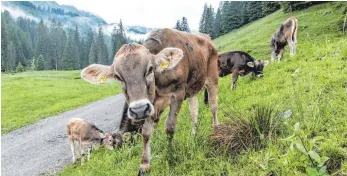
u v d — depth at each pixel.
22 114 27.05
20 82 49.91
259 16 79.94
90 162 9.96
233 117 6.23
